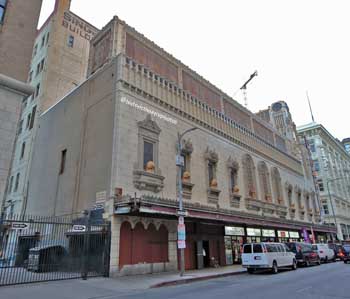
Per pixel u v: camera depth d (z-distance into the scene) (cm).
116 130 1830
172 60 2619
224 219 2122
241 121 3400
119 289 1206
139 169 1873
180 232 1678
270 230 3147
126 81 2000
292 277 1565
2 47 1310
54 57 3419
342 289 1082
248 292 1062
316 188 4931
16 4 1409
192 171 2312
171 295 1045
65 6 3731
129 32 2327
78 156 2120
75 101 2409
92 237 1642
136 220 1752
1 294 1014
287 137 4569
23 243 1858
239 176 2900
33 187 2612
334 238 4850
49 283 1285
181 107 2433
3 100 1277
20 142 3234
